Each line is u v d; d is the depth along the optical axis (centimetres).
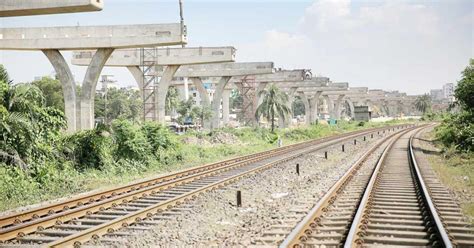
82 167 2302
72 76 3353
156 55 4391
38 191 1719
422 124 11869
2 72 2064
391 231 1059
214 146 4122
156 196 1588
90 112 3325
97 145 2402
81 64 4459
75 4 2031
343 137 6212
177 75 5681
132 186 1758
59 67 3316
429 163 2709
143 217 1243
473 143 3027
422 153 3400
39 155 1989
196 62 4328
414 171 2180
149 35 3238
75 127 3312
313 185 1900
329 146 4447
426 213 1248
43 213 1267
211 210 1388
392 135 6431
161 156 2838
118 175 2286
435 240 973
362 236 1003
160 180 1978
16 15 2159
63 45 3256
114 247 970
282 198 1602
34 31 3266
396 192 1636
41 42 3253
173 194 1633
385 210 1315
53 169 1967
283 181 2069
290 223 1182
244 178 2091
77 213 1240
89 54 4466
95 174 2173
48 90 7469
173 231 1127
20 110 1969
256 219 1255
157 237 1065
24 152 1912
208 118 6019
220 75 5597
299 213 1316
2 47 3262
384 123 12681
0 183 1622
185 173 2233
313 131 6800
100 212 1304
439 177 2072
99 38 3259
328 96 12194
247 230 1122
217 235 1099
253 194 1711
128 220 1177
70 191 1788
